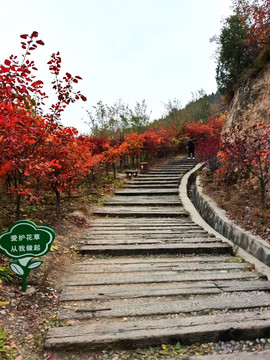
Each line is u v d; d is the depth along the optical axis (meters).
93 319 2.75
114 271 4.04
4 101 3.54
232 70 12.22
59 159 5.36
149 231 6.16
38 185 6.66
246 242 5.21
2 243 3.03
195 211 8.09
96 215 7.86
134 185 11.59
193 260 4.59
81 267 4.27
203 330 2.46
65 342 2.32
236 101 11.48
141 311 2.86
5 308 2.73
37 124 4.36
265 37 9.98
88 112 17.03
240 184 8.35
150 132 17.52
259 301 3.07
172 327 2.52
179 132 21.91
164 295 3.24
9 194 6.67
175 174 13.51
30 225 3.06
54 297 3.18
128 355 2.32
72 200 8.61
